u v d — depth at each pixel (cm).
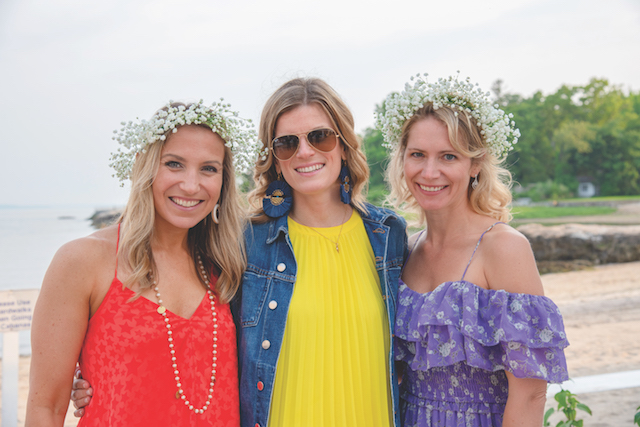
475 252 217
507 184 247
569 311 1366
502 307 199
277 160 246
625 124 6262
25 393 798
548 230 2209
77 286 185
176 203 204
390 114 234
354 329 221
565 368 193
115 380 186
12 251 3319
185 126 203
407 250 260
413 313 221
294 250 237
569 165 6147
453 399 214
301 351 215
